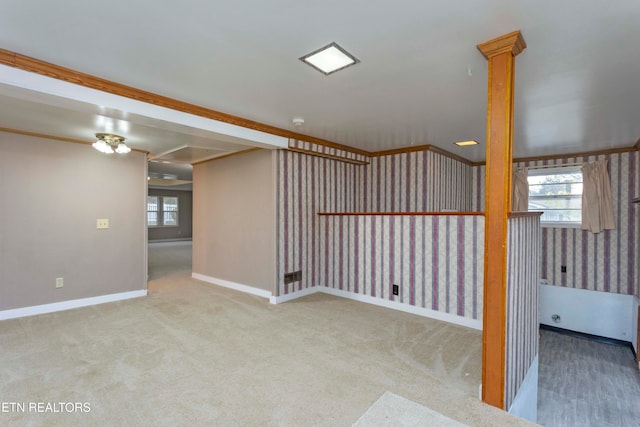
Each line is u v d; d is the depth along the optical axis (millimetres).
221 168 5094
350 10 1590
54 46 1950
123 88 2539
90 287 4070
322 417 1835
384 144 4770
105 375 2277
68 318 3521
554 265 5789
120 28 1751
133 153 4500
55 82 2221
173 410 1888
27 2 1515
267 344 2822
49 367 2391
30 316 3592
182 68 2250
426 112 3252
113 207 4285
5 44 1926
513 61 1938
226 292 4660
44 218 3766
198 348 2732
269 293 4316
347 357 2576
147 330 3152
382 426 1762
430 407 1925
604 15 1637
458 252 3354
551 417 3428
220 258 5129
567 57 2100
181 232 13508
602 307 5355
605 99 2869
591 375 4254
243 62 2158
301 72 2316
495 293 1895
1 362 2469
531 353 2707
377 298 4016
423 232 3604
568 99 2873
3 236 3496
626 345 5156
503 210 1857
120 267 4316
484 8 1581
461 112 3242
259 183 4438
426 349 2734
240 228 4762
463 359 2553
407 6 1561
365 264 4137
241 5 1545
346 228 4336
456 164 5777
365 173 5477
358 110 3182
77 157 4020
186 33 1800
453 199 5668
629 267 5105
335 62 2164
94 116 2998
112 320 3449
